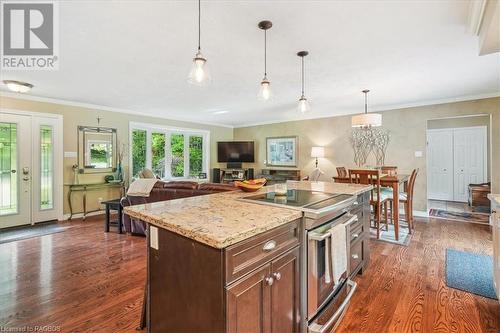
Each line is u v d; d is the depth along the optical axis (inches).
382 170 192.2
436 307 79.3
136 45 97.9
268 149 292.4
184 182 143.7
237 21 80.9
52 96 176.7
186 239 47.2
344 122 236.7
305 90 161.6
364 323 71.9
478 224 175.5
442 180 270.7
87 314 74.7
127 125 227.0
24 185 172.2
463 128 258.7
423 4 72.3
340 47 99.9
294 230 57.2
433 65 119.4
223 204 66.4
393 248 130.4
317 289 62.2
